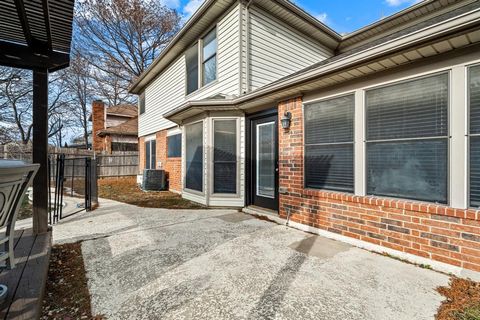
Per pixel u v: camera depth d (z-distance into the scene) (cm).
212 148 630
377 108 341
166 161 1021
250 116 595
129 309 215
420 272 279
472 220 260
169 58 946
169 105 992
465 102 268
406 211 308
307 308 215
